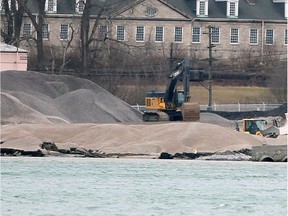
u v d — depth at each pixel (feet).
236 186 491.72
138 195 442.91
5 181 492.95
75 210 389.19
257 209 403.13
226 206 410.72
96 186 476.54
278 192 465.06
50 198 424.05
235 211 396.37
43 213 379.14
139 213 384.68
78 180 504.43
